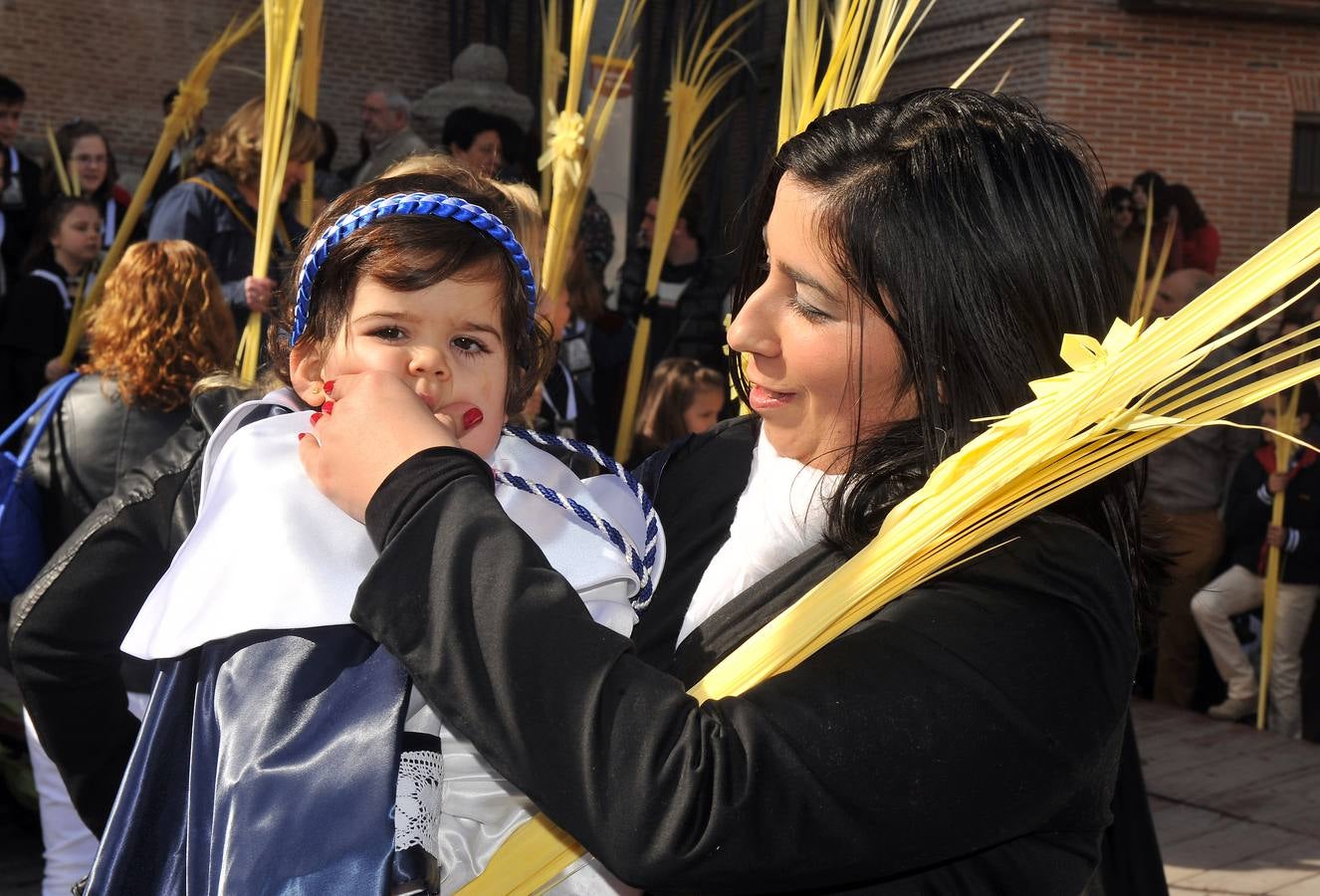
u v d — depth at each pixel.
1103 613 0.87
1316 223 0.80
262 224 2.74
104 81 10.28
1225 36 10.05
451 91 6.82
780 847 0.78
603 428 5.05
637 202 5.71
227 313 2.64
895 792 0.79
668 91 3.70
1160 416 0.85
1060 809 0.89
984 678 0.82
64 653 1.56
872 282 0.92
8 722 3.33
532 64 8.22
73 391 2.58
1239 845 3.89
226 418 1.11
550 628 0.80
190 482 1.54
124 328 2.54
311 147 3.29
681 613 1.11
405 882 0.88
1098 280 0.96
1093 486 0.96
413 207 1.03
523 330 1.08
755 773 0.77
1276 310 0.81
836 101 1.54
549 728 0.78
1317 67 10.21
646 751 0.78
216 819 0.88
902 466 0.94
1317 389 5.03
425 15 11.54
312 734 0.89
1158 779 4.50
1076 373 0.85
